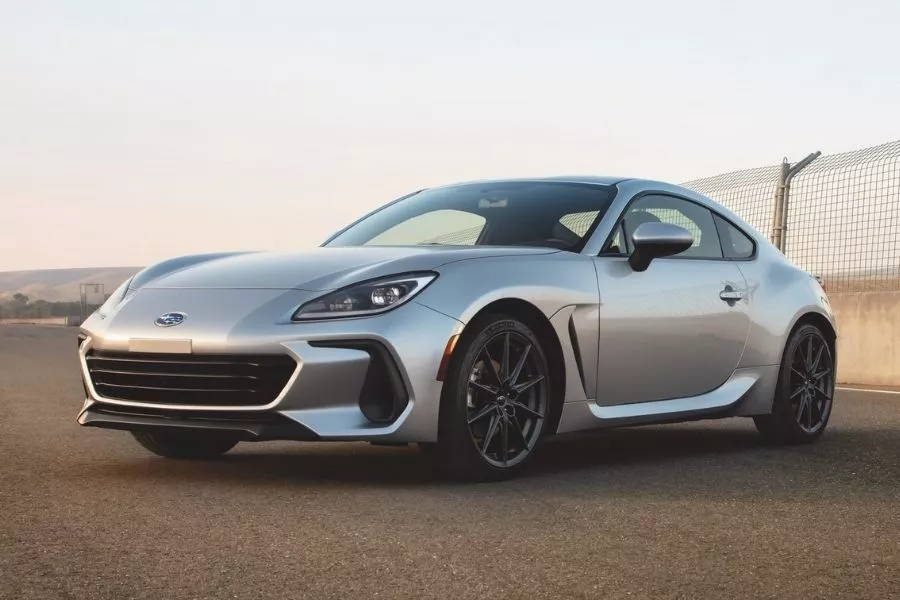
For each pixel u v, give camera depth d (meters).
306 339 3.32
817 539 2.76
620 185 4.45
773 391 4.75
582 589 2.24
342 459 4.12
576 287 3.88
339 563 2.41
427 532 2.74
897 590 2.30
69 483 3.43
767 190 9.75
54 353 12.86
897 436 5.12
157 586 2.21
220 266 3.87
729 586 2.29
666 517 3.01
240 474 3.68
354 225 4.75
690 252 4.54
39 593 2.15
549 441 4.92
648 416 4.17
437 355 3.42
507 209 4.36
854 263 9.04
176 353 3.41
